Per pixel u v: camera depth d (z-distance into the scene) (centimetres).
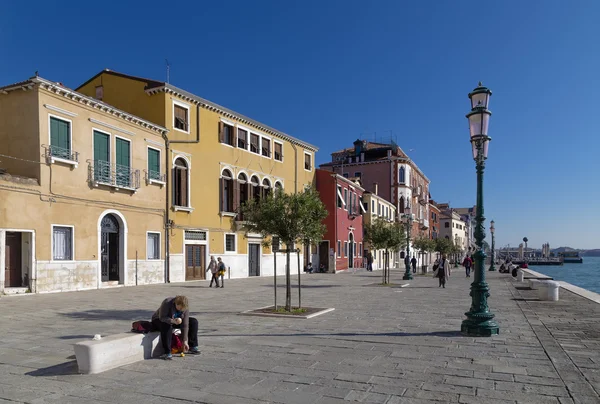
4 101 2070
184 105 2944
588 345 902
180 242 2861
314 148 4469
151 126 2659
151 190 2662
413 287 2517
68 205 2128
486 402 580
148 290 2202
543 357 805
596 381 664
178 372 714
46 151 2030
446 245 5528
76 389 634
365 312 1399
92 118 2273
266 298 1856
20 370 728
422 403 577
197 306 1567
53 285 2039
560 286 2352
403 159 6359
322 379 676
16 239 1945
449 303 1661
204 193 3084
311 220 1455
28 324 1174
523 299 1803
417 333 1030
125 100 2908
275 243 1448
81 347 706
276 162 3900
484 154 1080
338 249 4481
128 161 2508
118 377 688
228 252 3275
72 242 2145
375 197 5647
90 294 1980
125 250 2455
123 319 1260
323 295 1998
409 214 3484
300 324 1164
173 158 2839
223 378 682
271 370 724
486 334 994
